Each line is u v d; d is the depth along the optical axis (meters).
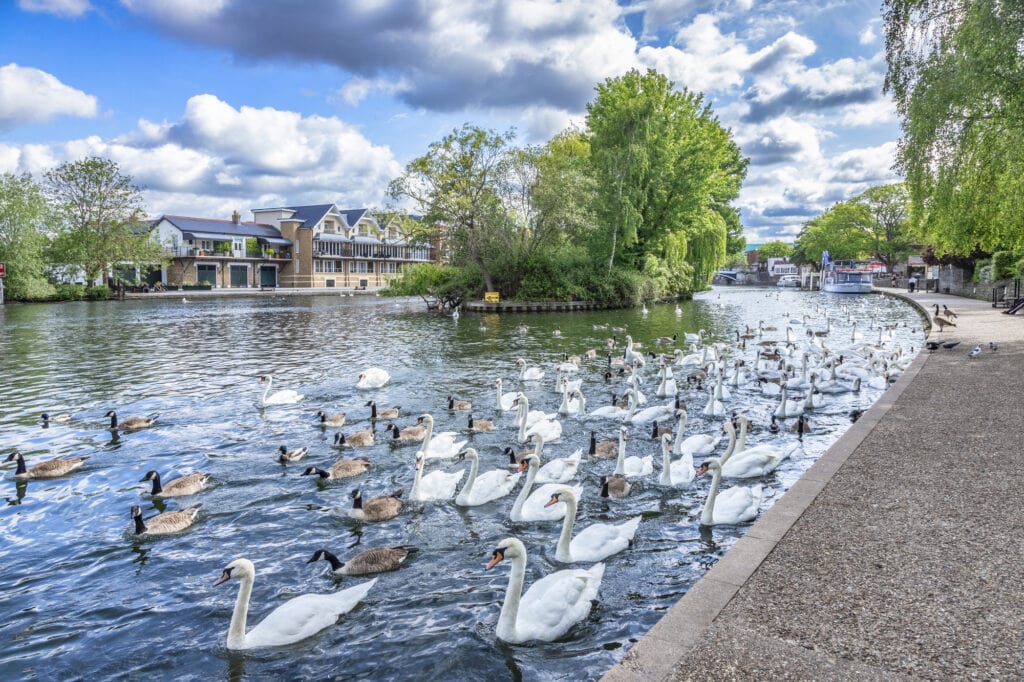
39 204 69.75
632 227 62.03
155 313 55.38
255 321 47.91
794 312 55.88
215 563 9.24
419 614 7.75
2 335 37.84
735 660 4.91
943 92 21.89
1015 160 22.64
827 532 7.29
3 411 18.38
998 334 27.66
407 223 58.31
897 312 52.53
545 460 13.87
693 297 84.88
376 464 13.56
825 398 18.89
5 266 67.75
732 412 17.75
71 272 74.38
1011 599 5.68
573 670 6.56
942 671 4.68
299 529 10.34
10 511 11.18
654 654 5.03
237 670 6.78
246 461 13.77
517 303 57.03
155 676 6.70
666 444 11.84
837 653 4.96
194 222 101.94
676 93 69.25
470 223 57.25
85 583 8.69
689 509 10.77
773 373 22.59
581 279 60.38
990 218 27.83
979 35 20.27
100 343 34.09
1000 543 6.82
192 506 10.90
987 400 14.14
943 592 5.85
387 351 31.14
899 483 8.84
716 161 71.25
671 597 7.91
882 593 5.88
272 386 22.02
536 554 9.23
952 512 7.73
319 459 13.88
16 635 7.47
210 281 101.81
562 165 56.91
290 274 111.94
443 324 45.50
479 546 9.60
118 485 12.44
